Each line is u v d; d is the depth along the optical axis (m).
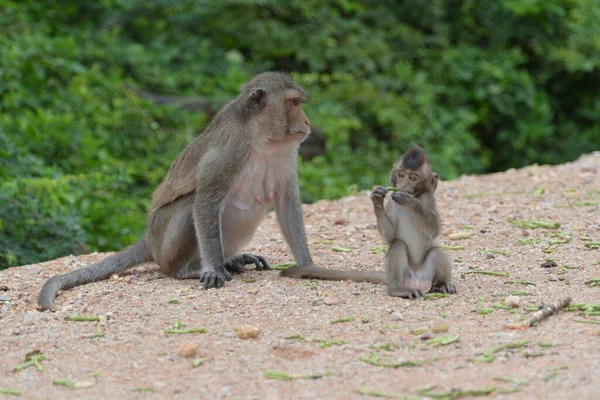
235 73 24.58
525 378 7.36
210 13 27.52
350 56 27.19
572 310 9.20
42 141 17.95
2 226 14.62
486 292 9.92
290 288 10.24
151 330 9.03
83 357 8.41
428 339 8.42
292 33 27.80
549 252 11.77
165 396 7.41
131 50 24.33
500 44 28.69
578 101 29.58
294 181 11.27
